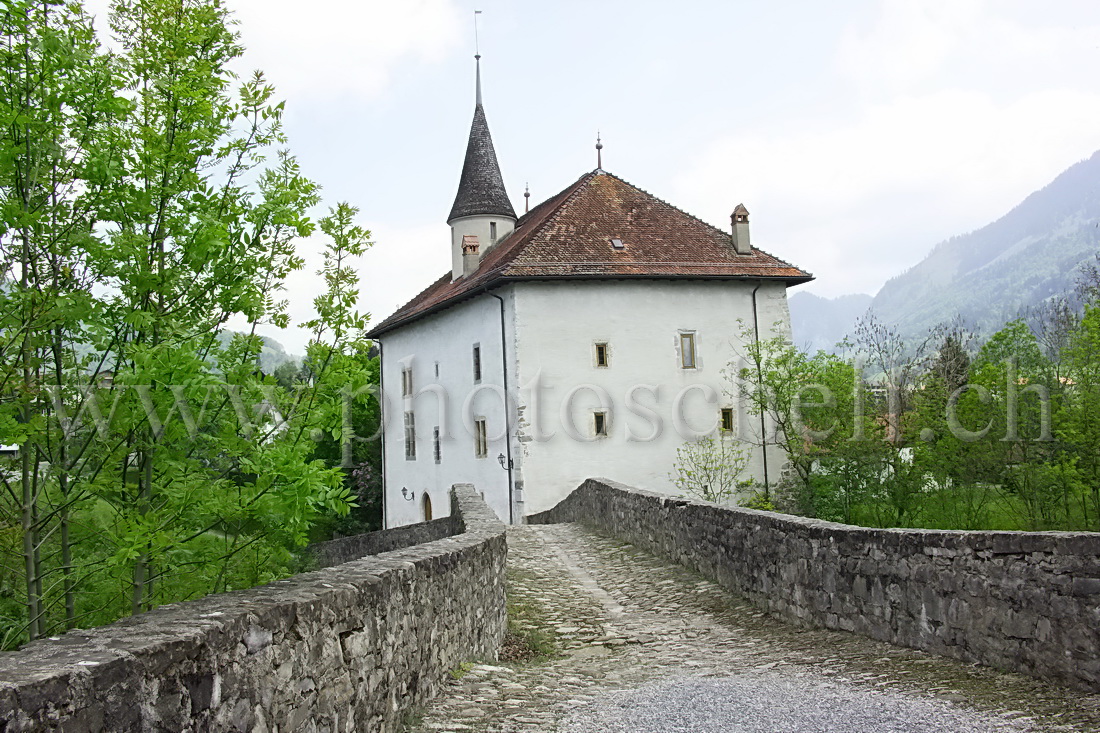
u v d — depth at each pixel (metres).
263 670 4.09
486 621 8.70
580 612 11.30
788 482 26.95
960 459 20.69
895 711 5.73
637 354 28.31
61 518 7.03
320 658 4.62
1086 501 18.39
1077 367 17.75
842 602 8.66
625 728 5.67
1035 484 18.72
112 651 3.29
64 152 6.77
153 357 6.35
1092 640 5.84
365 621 5.23
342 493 6.80
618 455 27.80
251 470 6.63
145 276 6.85
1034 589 6.29
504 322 28.22
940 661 7.07
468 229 35.78
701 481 27.97
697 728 5.62
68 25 6.84
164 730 3.41
